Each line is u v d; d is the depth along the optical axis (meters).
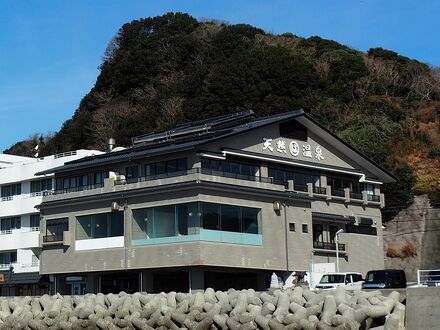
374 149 75.94
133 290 50.00
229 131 50.47
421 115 85.75
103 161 51.94
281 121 53.12
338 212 57.22
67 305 32.59
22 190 65.88
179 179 46.03
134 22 108.62
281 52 88.31
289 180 53.25
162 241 45.94
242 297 26.34
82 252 50.38
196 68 95.25
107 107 97.38
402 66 94.75
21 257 64.19
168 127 85.00
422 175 75.00
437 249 67.69
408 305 22.45
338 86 86.75
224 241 45.41
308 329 22.31
